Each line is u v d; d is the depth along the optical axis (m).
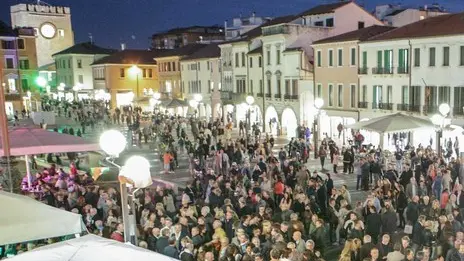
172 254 10.44
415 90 35.00
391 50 36.69
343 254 11.08
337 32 47.62
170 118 50.34
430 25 35.72
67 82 86.56
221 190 16.70
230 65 57.34
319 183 17.58
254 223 12.16
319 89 44.38
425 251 10.51
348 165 26.53
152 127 42.16
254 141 36.44
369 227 13.27
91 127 51.56
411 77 35.12
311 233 12.58
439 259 10.66
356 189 22.72
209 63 62.06
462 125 31.09
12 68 66.44
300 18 50.28
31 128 17.59
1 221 7.70
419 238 12.27
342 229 14.34
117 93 76.50
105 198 14.48
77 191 15.90
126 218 7.88
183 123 48.44
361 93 39.75
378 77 37.84
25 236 7.77
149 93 75.81
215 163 24.72
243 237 10.77
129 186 8.46
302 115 45.59
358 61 39.53
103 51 87.44
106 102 67.44
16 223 7.71
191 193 17.38
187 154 33.50
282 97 48.09
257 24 69.75
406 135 34.97
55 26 89.44
